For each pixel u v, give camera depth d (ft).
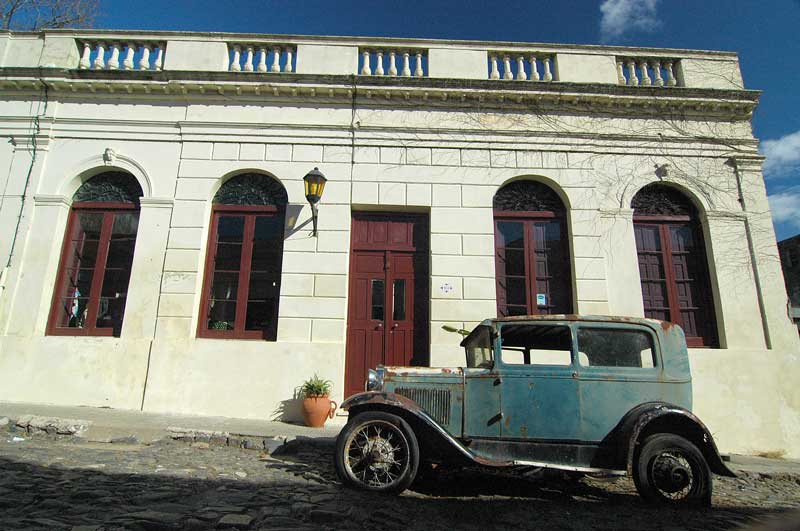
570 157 29.09
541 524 12.56
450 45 30.40
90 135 28.68
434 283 27.02
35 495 12.09
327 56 29.84
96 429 19.81
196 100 29.09
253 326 26.96
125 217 28.45
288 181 28.12
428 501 14.16
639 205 29.22
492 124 29.32
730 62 30.76
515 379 15.38
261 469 16.35
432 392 15.64
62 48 29.68
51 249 27.09
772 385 25.70
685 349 15.66
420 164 28.66
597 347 15.58
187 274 26.68
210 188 27.96
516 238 28.71
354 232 28.32
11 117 28.78
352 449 14.99
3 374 25.09
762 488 18.33
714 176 29.04
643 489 14.10
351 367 26.40
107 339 25.76
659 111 29.73
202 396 24.88
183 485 13.85
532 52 30.55
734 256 27.81
